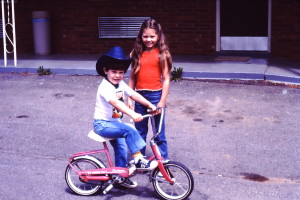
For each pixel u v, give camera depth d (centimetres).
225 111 774
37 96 880
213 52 1180
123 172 465
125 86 469
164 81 502
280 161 578
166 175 460
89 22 1256
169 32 1198
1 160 587
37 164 575
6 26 1320
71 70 1041
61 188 508
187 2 1173
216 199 482
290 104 805
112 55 447
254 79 951
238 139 651
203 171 551
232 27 1162
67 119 748
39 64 1101
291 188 509
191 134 673
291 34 1118
